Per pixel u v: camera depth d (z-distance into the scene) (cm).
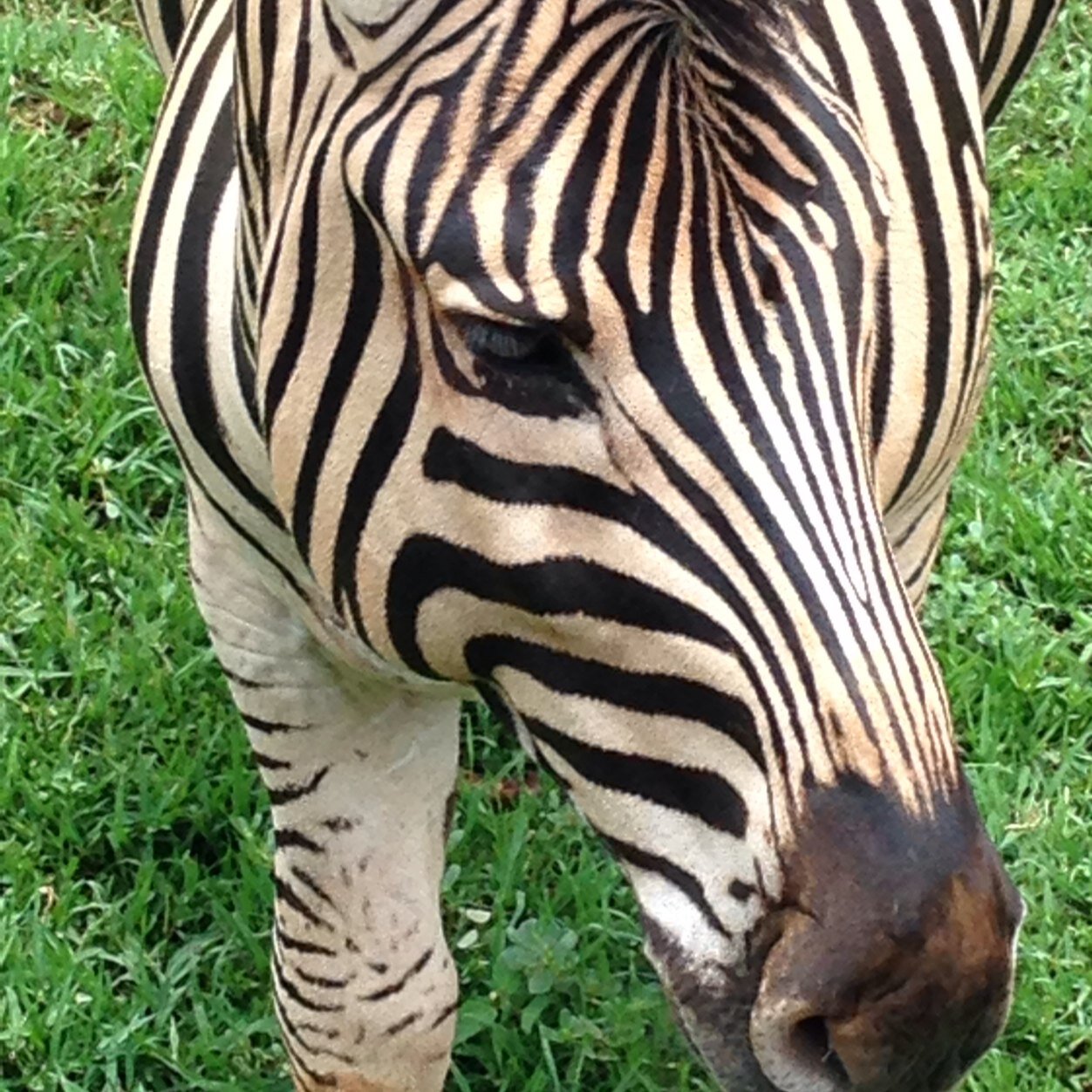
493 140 152
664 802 161
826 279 154
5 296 395
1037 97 456
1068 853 310
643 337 151
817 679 153
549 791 321
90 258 405
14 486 360
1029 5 277
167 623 338
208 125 208
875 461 187
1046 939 299
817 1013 151
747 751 155
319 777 231
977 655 336
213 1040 285
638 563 155
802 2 168
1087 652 341
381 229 159
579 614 158
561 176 150
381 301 163
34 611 337
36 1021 283
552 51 152
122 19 472
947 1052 154
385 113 158
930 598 348
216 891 305
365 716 226
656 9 149
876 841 150
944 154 203
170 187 210
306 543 183
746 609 153
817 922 151
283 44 172
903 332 191
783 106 152
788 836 153
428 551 167
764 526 153
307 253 170
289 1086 282
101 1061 283
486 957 297
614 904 305
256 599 220
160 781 314
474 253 152
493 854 311
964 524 361
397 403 164
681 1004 161
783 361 153
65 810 311
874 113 195
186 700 329
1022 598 354
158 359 208
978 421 380
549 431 155
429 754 232
